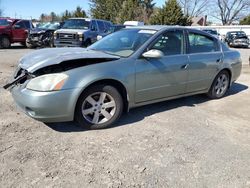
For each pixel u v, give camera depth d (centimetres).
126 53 451
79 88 384
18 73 436
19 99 384
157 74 465
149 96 468
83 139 386
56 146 363
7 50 1585
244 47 2894
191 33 536
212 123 470
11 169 309
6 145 360
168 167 329
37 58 424
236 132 438
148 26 524
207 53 562
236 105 580
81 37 1418
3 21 1745
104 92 414
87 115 414
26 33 1780
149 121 463
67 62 399
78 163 327
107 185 290
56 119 385
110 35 541
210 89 596
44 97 367
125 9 4681
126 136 402
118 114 433
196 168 329
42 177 298
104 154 350
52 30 1705
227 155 363
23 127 415
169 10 4072
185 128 442
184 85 521
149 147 373
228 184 302
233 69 630
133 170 319
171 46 497
